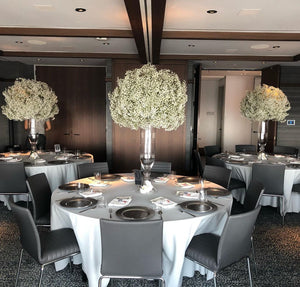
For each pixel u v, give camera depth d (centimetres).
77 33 482
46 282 268
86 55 670
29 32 474
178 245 224
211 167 390
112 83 695
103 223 191
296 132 802
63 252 233
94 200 261
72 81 864
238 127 1068
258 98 494
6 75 765
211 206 250
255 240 360
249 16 405
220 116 1127
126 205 253
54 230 265
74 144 883
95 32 483
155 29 409
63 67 857
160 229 193
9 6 375
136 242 193
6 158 492
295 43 547
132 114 263
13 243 345
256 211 222
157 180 341
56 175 450
